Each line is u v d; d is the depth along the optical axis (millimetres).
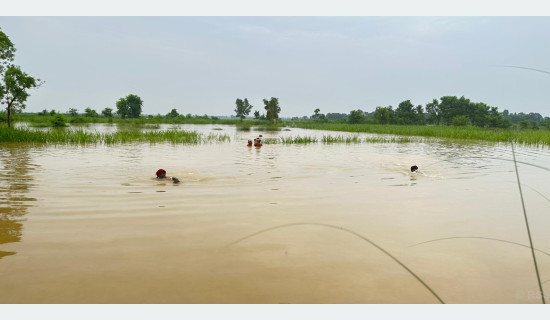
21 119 50281
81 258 4375
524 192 8539
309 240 5113
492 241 5145
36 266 4125
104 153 16281
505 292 3656
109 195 7805
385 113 69938
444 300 3479
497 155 17125
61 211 6469
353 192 8469
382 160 14891
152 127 46281
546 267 4250
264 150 19328
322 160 14820
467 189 8922
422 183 9719
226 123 71438
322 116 79625
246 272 4051
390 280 3900
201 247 4797
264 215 6383
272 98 70812
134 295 3496
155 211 6562
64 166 11984
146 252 4598
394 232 5512
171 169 11688
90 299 3406
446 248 4855
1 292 3518
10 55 24484
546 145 22578
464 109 62562
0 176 9906
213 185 9180
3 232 5285
